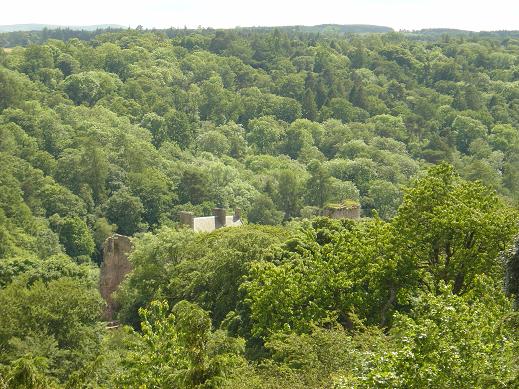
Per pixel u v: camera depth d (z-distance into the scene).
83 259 93.25
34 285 45.59
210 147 147.38
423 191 33.62
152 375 27.19
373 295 32.31
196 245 55.41
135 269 56.28
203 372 19.45
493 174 117.88
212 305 45.75
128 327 32.03
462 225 31.08
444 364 16.66
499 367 16.66
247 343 36.06
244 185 118.06
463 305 18.84
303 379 24.17
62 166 111.75
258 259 43.88
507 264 20.97
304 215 106.25
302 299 32.88
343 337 25.89
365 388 16.84
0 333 40.38
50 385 20.47
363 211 113.62
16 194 95.19
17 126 119.56
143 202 107.19
